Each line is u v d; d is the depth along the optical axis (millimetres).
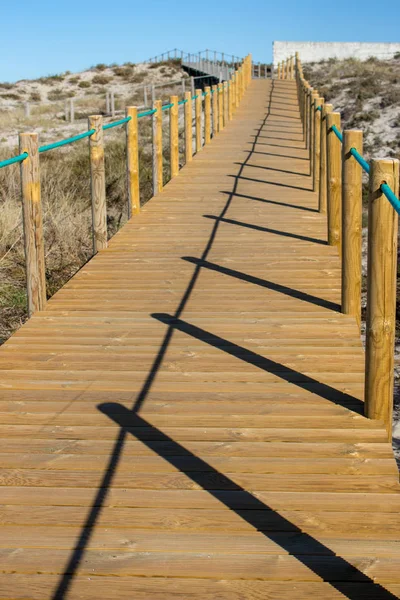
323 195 7789
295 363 3932
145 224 7426
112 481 2846
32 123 27188
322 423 3275
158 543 2475
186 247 6477
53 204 9727
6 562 2389
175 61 46750
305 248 6359
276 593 2240
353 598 2213
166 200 8750
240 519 2596
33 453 3057
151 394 3594
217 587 2270
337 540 2471
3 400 3549
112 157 15852
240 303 4941
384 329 3240
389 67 34250
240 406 3449
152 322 4609
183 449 3076
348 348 4129
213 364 3934
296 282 5395
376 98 25328
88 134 6012
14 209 9031
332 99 26922
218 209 8148
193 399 3533
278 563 2367
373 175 3209
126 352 4125
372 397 3291
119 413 3404
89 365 3953
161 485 2814
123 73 44531
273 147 13914
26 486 2816
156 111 9125
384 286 3219
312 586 2264
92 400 3541
